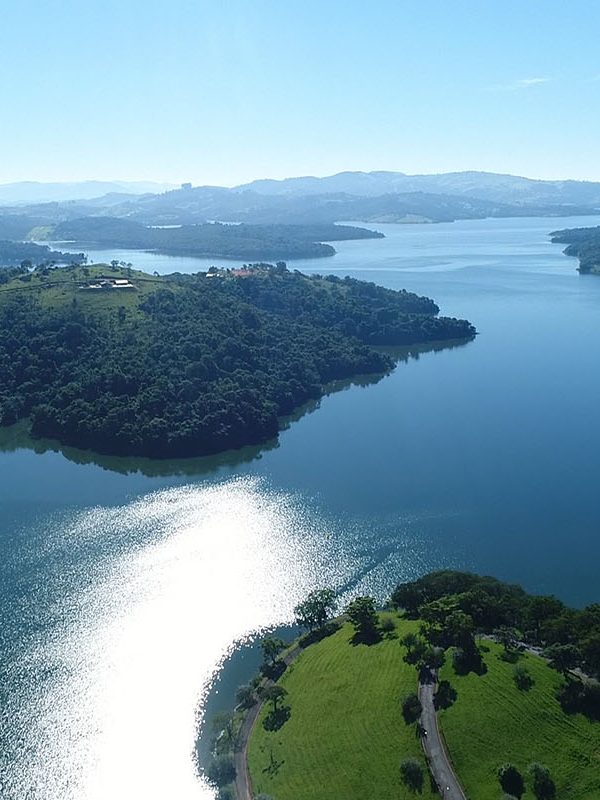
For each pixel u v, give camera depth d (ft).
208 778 344.08
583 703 351.25
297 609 449.48
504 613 420.36
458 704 349.00
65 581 519.19
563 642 387.75
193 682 415.44
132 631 461.37
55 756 367.04
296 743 349.20
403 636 413.39
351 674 388.98
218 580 517.96
